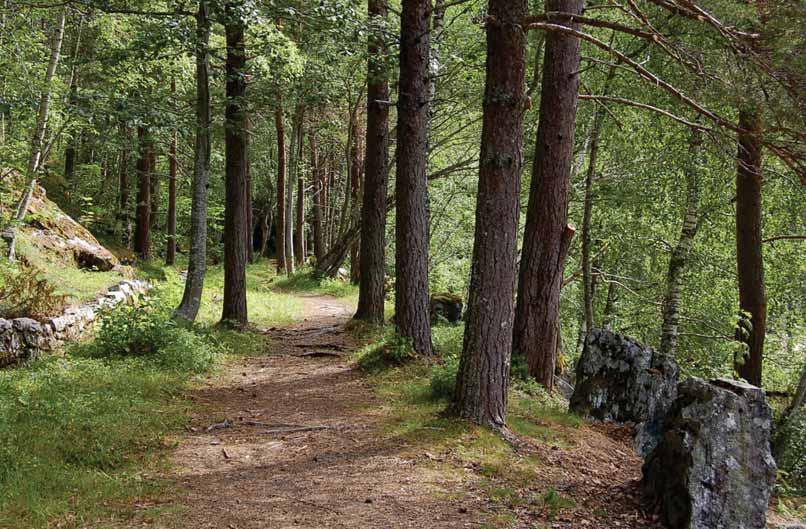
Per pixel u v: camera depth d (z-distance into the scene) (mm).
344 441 7297
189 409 8406
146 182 25609
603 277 17250
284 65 13133
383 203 14516
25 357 9867
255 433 7633
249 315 17094
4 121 16641
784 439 11961
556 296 10750
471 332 7496
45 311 11156
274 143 31969
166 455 6719
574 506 5809
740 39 6941
